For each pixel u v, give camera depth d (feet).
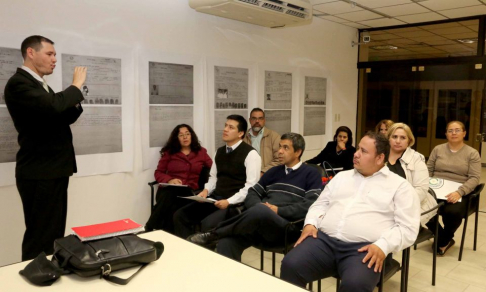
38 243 7.72
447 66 16.97
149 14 11.12
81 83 7.84
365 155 6.72
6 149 8.79
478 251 11.27
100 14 10.11
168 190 10.55
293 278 6.48
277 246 7.85
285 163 8.59
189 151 11.43
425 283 9.27
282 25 13.53
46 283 4.34
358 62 19.57
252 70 14.20
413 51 18.75
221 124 13.34
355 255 6.42
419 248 11.53
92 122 10.19
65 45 9.54
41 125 7.36
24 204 7.68
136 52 10.91
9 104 7.27
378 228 6.60
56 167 7.66
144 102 11.23
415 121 18.40
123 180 11.03
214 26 12.83
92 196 10.43
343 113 18.98
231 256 7.88
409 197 6.62
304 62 16.39
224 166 9.93
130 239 4.99
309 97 16.83
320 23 16.89
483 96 16.03
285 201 8.39
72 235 5.00
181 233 9.57
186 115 12.30
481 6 14.16
